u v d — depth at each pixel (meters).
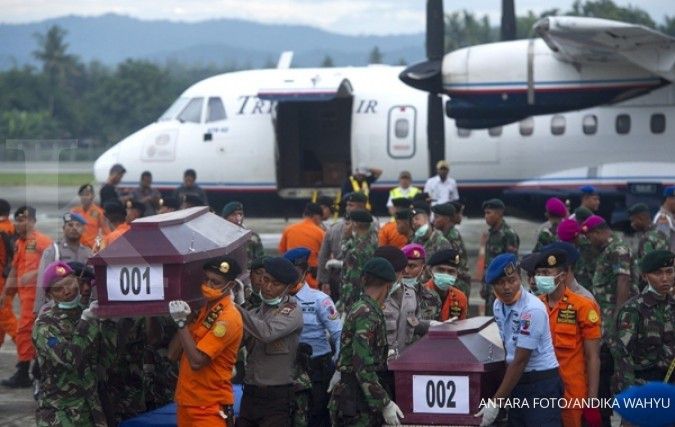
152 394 7.88
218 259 6.69
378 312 6.87
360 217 10.60
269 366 7.28
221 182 22.17
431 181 19.78
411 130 21.44
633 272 10.03
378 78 22.02
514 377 6.87
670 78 19.16
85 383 6.86
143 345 7.58
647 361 7.32
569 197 21.00
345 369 6.93
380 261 6.94
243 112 22.08
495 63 19.64
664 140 20.64
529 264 7.49
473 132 21.22
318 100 21.09
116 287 6.51
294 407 7.50
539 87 19.70
